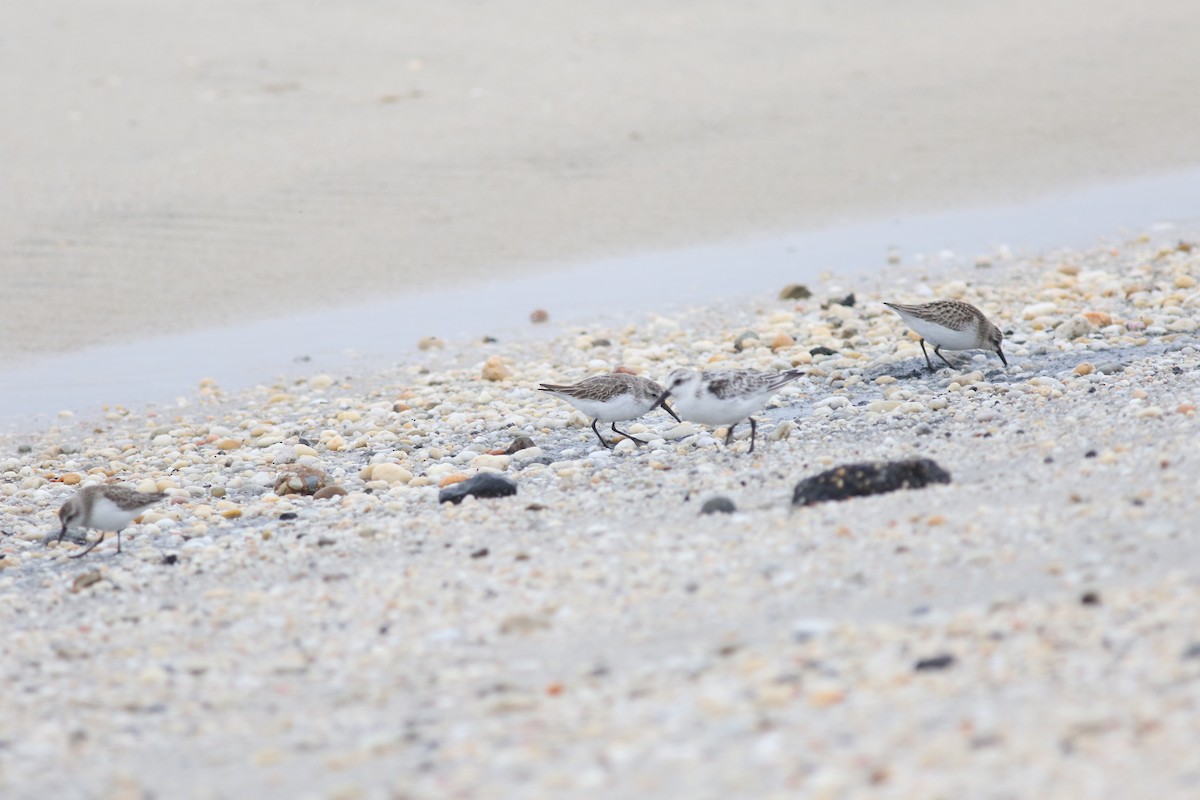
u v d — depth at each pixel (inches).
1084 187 1505.9
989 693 417.4
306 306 1239.5
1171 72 1907.0
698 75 1900.8
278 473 855.7
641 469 786.2
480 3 2256.4
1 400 1051.3
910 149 1633.9
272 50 1979.6
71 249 1342.3
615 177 1551.4
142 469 895.7
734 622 513.7
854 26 2166.6
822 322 1104.8
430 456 870.4
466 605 570.6
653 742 412.2
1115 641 440.8
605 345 1101.1
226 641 565.6
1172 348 947.3
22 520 805.2
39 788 431.5
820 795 368.2
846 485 653.3
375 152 1604.3
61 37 2027.6
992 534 567.8
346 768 424.5
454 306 1229.1
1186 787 352.8
